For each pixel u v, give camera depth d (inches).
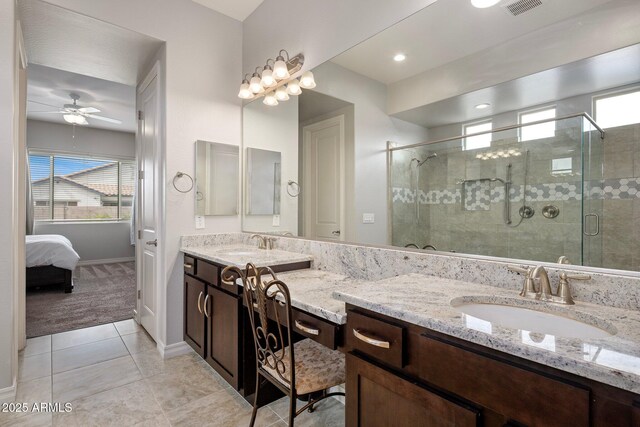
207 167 101.7
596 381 24.1
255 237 101.9
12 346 70.4
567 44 44.4
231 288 72.1
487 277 49.9
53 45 95.3
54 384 79.0
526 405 27.3
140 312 118.0
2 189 67.7
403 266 61.9
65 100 186.9
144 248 113.3
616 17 40.4
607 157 40.7
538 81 47.1
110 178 256.2
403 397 36.4
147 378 82.4
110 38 91.7
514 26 49.6
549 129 45.7
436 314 34.9
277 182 96.0
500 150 50.8
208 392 76.4
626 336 29.5
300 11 86.5
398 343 36.8
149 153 107.7
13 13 68.7
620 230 39.6
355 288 46.9
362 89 71.1
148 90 109.0
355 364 41.9
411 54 62.4
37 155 227.5
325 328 46.6
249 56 106.3
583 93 42.8
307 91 85.2
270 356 57.5
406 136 63.1
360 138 72.1
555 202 45.0
